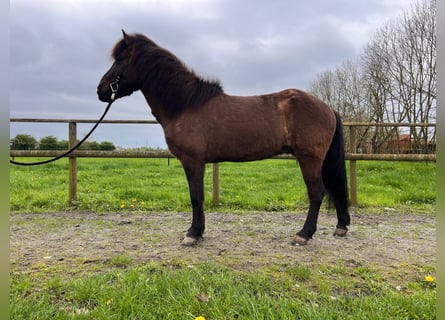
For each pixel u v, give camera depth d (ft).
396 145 35.53
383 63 56.39
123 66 10.39
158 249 9.39
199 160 9.71
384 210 15.49
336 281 7.24
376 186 22.20
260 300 5.99
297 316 5.59
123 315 5.58
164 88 9.95
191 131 9.59
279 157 16.07
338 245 10.00
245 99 10.12
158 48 10.31
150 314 5.58
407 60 51.13
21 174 27.58
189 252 9.11
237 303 5.91
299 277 7.37
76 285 6.59
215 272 7.45
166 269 7.61
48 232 11.29
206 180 25.90
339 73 78.74
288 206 16.02
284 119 9.85
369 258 8.84
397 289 6.92
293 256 8.88
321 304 6.11
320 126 9.80
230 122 9.62
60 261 8.33
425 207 16.05
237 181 25.93
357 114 69.82
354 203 16.14
